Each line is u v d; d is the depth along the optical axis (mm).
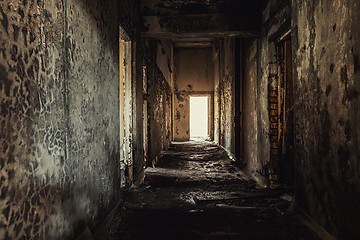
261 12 4363
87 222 2059
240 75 6453
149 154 5996
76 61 1868
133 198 3639
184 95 13484
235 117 6762
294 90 2912
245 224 2695
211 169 6043
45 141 1422
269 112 4070
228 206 3270
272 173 4070
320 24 2289
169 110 11195
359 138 1765
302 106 2699
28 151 1260
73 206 1788
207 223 2734
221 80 10312
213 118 13586
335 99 2062
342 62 1959
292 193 3656
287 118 4031
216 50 11727
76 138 1854
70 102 1756
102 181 2465
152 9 4570
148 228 2602
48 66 1464
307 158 2592
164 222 2766
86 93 2066
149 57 5844
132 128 4172
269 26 3973
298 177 2822
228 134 8602
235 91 6812
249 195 3701
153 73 6523
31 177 1281
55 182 1529
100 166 2412
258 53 4621
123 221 2775
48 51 1465
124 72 4176
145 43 5309
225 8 4480
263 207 3225
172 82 12789
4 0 1090
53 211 1502
